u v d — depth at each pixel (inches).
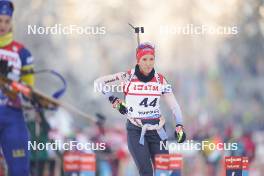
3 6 538.3
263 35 2386.8
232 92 2464.3
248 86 2504.9
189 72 2393.0
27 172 547.5
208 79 2422.5
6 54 542.9
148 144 623.2
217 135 1347.2
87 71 2180.1
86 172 538.6
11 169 543.2
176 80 2357.3
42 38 2027.6
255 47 2429.9
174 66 2349.9
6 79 540.4
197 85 2402.8
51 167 801.6
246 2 2314.2
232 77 2500.0
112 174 1058.7
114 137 1071.0
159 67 2331.4
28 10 1998.0
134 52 2295.8
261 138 1514.5
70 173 543.2
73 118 1030.4
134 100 618.8
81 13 2112.5
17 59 546.0
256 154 1406.3
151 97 619.5
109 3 2233.0
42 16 2005.4
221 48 2438.5
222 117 2327.8
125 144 1085.8
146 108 619.5
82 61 2182.6
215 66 2417.6
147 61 614.2
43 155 793.6
